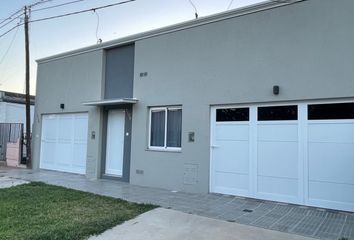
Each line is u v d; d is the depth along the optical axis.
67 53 14.34
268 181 8.59
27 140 16.11
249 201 8.56
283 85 8.38
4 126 17.92
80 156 13.84
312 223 6.62
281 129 8.46
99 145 12.72
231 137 9.30
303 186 8.05
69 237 5.72
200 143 9.79
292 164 8.25
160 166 10.65
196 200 8.67
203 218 6.92
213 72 9.66
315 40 7.99
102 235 5.97
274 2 8.59
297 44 8.23
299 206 8.02
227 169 9.32
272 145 8.58
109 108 12.58
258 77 8.80
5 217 6.92
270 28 8.68
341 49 7.65
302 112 8.17
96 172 12.64
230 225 6.45
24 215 7.05
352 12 7.57
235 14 9.28
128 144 11.84
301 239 5.69
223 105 9.49
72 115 14.33
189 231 6.14
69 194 9.19
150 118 11.30
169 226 6.43
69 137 14.38
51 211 7.38
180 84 10.39
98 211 7.37
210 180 9.59
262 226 6.41
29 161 15.95
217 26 9.66
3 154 17.91
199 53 10.01
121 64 12.48
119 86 12.47
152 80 11.16
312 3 8.08
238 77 9.16
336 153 7.68
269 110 8.70
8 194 9.19
